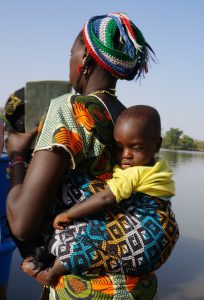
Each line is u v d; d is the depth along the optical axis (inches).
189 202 335.6
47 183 70.0
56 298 75.5
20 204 70.4
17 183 75.8
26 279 166.6
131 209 73.2
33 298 150.5
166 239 74.1
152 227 73.1
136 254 71.8
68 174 73.9
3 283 140.4
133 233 72.1
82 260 71.2
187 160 818.8
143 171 73.8
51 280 74.5
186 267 194.5
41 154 70.7
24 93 85.7
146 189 73.7
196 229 252.5
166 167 77.4
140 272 73.8
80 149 71.5
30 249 77.6
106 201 71.1
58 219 72.9
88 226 72.0
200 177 505.4
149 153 75.6
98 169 74.2
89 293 72.5
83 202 71.7
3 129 92.8
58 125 70.8
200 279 179.8
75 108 72.7
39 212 70.6
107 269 71.8
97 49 77.5
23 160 80.0
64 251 71.9
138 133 74.2
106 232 71.8
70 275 73.5
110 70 78.5
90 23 78.9
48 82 84.5
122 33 77.7
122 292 72.8
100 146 73.4
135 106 77.1
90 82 79.8
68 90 85.1
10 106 85.8
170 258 204.4
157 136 76.9
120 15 80.3
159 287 171.0
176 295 164.6
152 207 74.2
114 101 80.3
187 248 219.5
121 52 78.0
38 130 75.0
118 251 71.4
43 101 84.4
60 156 70.2
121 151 76.3
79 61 80.6
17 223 70.9
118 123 75.8
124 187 71.5
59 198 74.7
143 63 84.0
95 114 74.1
